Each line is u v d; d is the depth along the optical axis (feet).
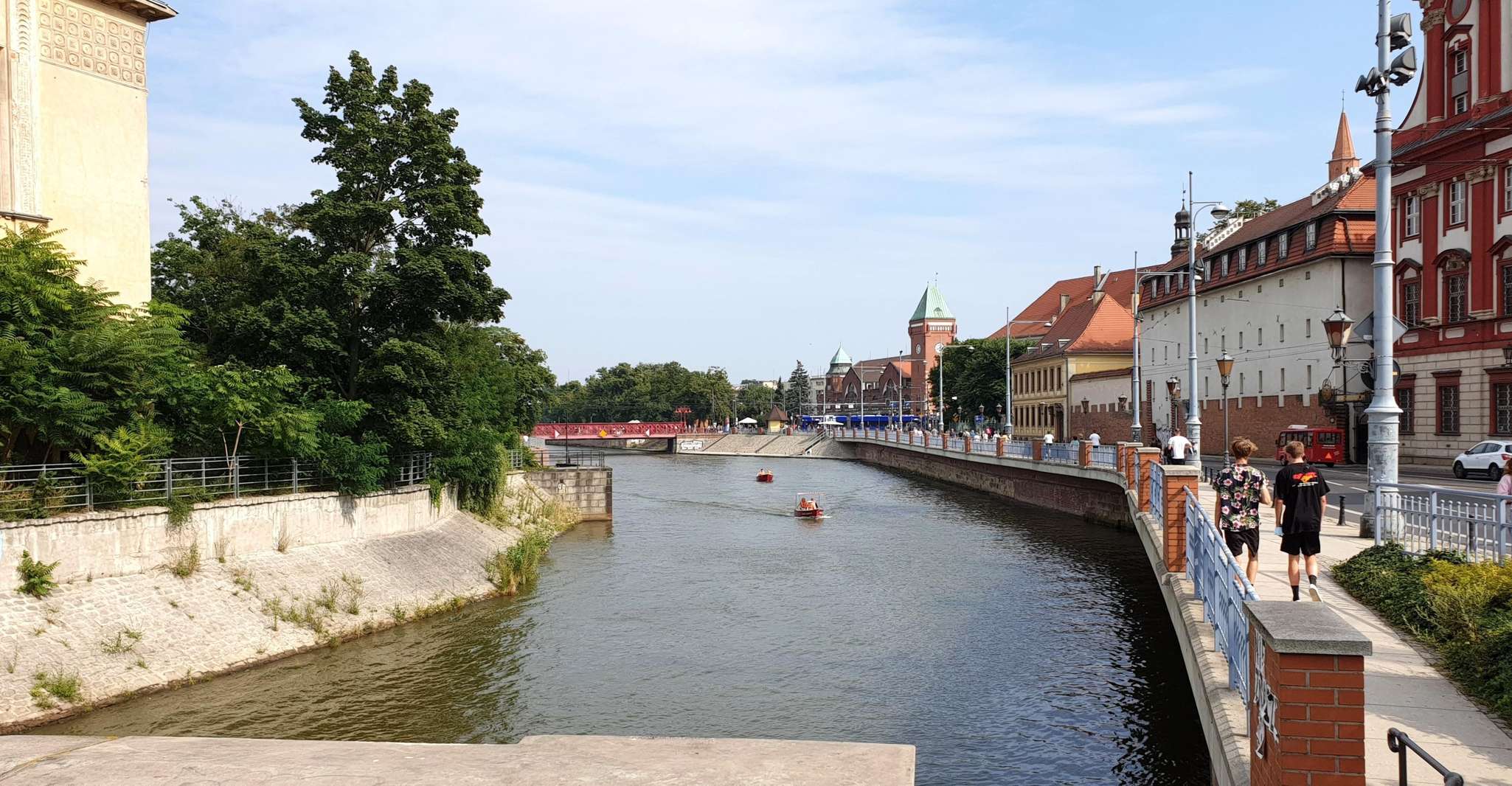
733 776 23.35
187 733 61.62
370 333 116.98
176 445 91.81
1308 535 43.04
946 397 406.21
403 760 25.31
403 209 116.26
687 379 626.23
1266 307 206.08
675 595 108.47
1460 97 145.69
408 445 117.70
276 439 93.81
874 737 63.16
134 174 97.71
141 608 74.33
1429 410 152.15
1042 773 56.39
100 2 94.68
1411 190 155.74
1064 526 158.10
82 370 79.97
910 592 108.27
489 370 162.30
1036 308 453.58
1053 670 76.48
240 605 81.61
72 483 77.87
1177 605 45.75
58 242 87.25
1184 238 260.83
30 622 66.90
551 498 181.16
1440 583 39.32
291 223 146.92
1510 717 28.94
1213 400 232.32
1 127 86.58
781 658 82.17
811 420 631.56
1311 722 18.76
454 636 88.89
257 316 104.58
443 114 120.67
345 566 96.27
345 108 116.78
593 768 24.27
